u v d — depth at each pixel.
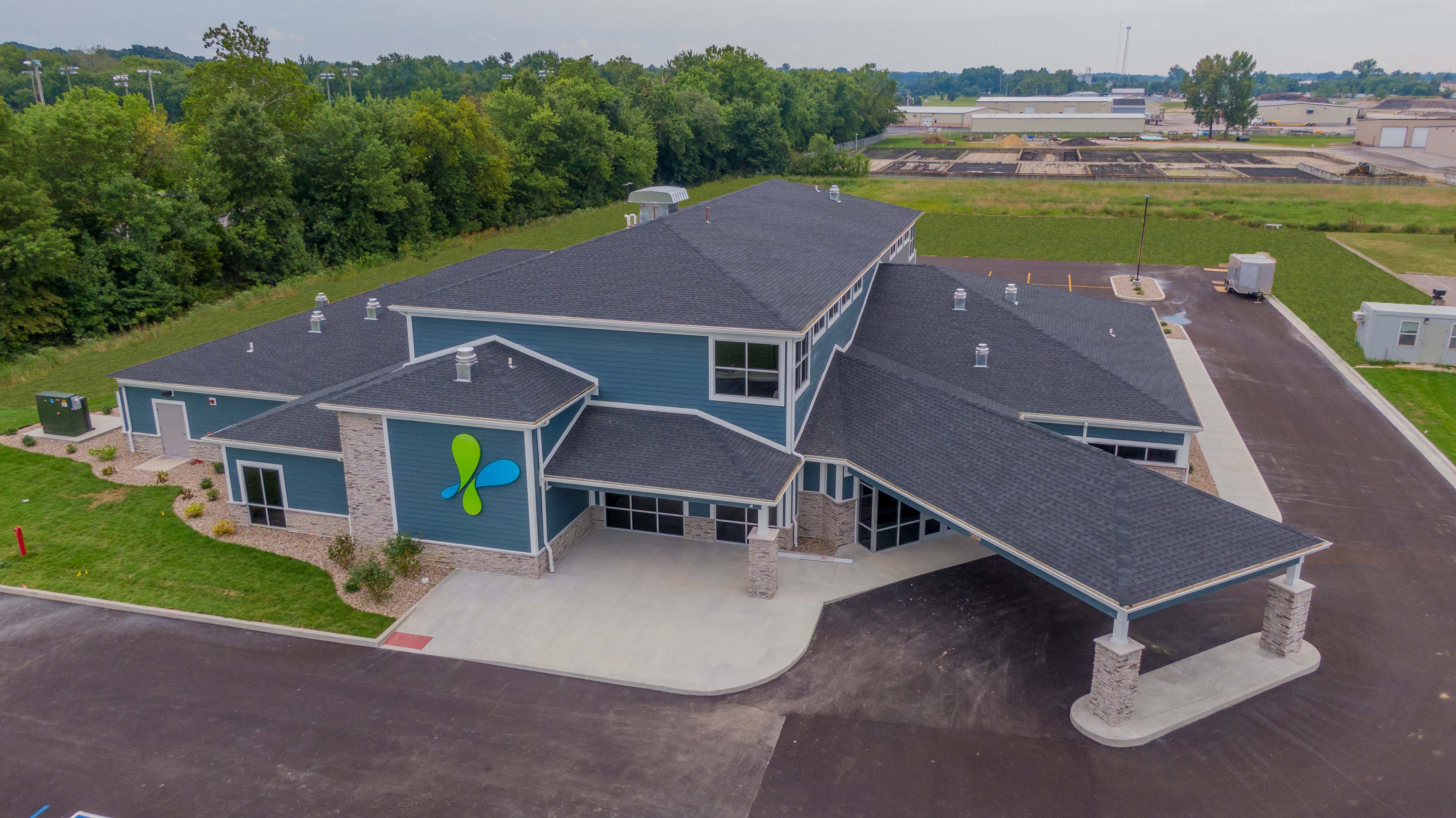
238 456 25.75
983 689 18.86
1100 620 21.39
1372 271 61.41
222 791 16.28
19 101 136.75
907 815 15.44
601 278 26.22
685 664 19.69
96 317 52.22
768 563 22.06
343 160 72.75
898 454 23.47
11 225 48.59
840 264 30.11
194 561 24.36
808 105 160.62
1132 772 16.38
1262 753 16.86
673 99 124.94
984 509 20.61
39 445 32.12
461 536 23.67
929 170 127.56
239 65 71.56
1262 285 53.94
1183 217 84.25
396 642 20.77
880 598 22.42
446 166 83.88
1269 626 19.62
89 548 24.98
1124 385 27.45
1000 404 27.02
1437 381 38.31
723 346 23.52
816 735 17.55
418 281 38.50
